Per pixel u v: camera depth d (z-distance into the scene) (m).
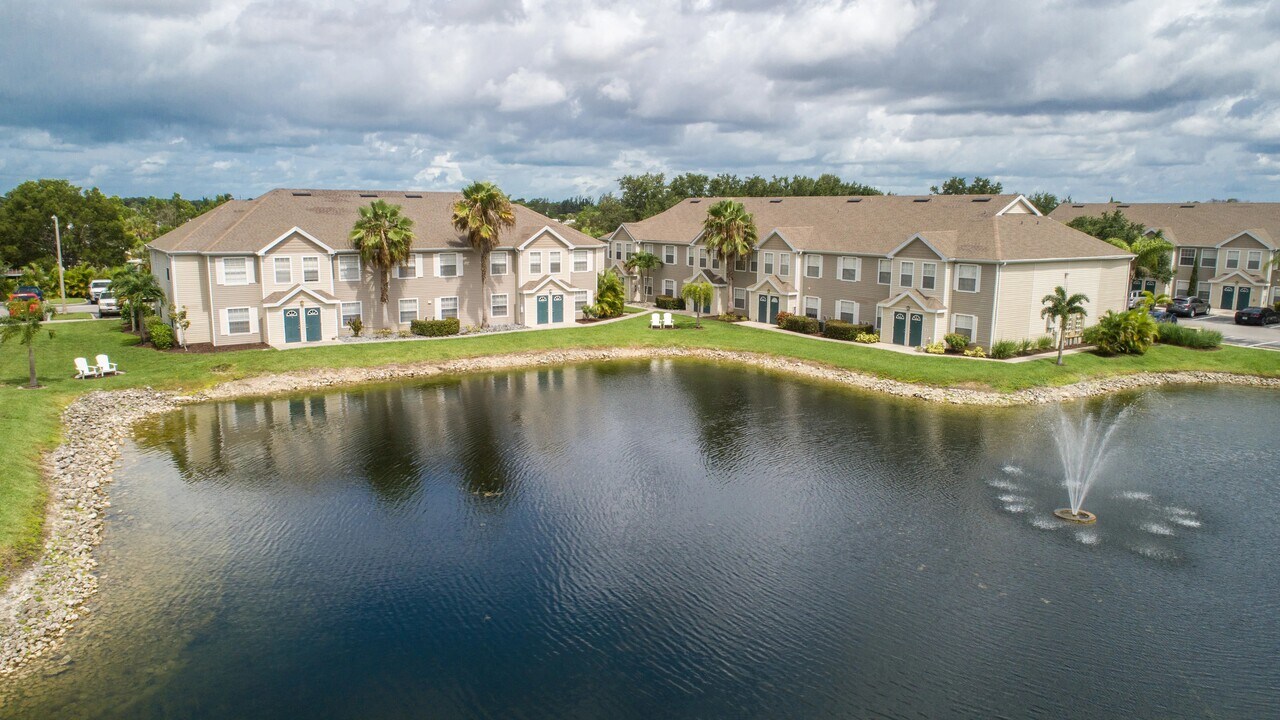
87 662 18.56
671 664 18.72
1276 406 41.97
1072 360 49.19
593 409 40.88
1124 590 22.14
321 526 26.02
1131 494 29.17
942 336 52.16
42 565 22.56
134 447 33.94
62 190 96.62
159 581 22.28
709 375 49.66
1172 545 24.98
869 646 19.39
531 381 47.66
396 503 27.98
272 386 44.56
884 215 61.47
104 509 27.16
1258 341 56.62
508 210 58.41
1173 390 45.72
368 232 52.38
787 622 20.44
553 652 19.20
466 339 55.75
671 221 80.12
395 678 18.17
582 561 23.75
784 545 24.84
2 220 93.25
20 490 26.16
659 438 35.75
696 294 62.22
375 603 21.34
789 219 69.69
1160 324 55.25
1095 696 17.50
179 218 134.25
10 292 76.38
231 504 27.72
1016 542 25.09
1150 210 84.56
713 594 21.84
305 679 18.08
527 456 33.16
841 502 28.27
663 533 25.70
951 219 56.44
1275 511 27.64
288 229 52.72
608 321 64.81
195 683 17.89
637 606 21.27
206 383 43.47
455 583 22.44
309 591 21.91
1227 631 20.12
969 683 17.95
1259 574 23.09
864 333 56.34
